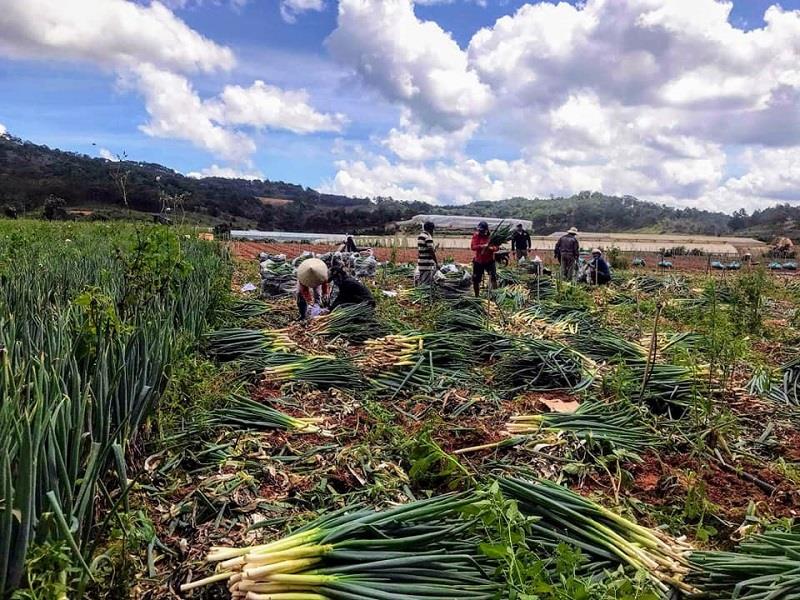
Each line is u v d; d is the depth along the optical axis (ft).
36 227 66.90
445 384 21.39
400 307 35.60
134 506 12.98
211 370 20.04
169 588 10.67
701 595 10.20
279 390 20.31
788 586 9.30
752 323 33.27
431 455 14.23
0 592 8.29
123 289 23.39
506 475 14.74
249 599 9.15
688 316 35.81
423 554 9.95
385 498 13.71
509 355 23.17
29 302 18.61
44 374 10.91
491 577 9.91
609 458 15.71
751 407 20.22
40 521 8.91
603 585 9.36
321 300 33.60
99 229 65.31
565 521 11.42
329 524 10.43
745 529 12.55
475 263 40.88
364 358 23.43
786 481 15.20
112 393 12.87
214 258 41.83
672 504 14.14
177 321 22.49
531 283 49.60
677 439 17.25
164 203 45.27
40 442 9.30
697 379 21.31
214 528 12.46
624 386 20.21
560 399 20.81
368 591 9.15
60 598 8.61
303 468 15.05
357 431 17.30
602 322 34.42
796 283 59.36
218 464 14.89
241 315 32.09
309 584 9.27
